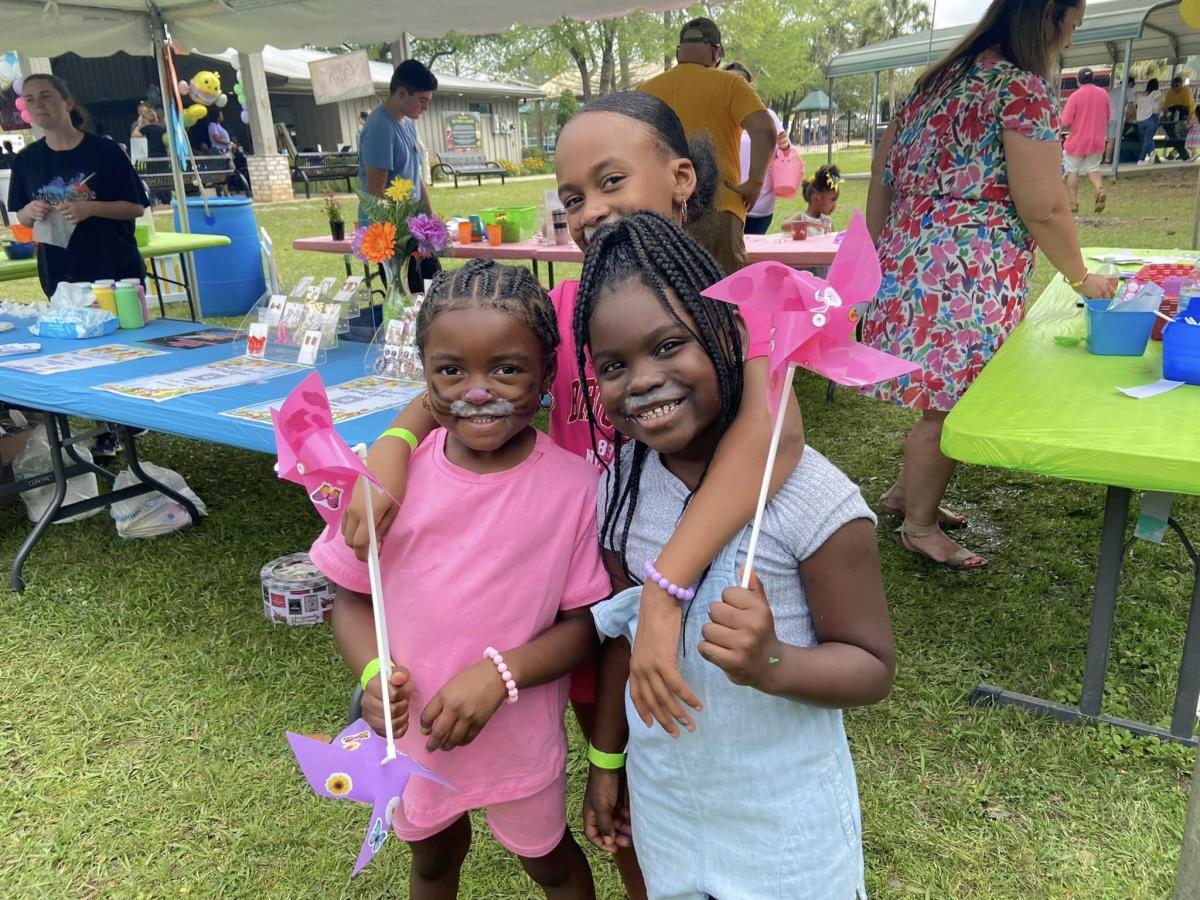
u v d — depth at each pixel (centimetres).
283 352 308
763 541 101
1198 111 1595
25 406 287
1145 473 158
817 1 3588
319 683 254
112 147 423
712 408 99
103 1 530
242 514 371
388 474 119
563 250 519
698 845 113
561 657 120
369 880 186
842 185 1628
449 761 127
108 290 364
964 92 250
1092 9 1008
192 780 218
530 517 120
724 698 105
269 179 1727
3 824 205
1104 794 199
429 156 2367
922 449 294
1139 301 223
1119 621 263
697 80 367
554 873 145
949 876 180
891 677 103
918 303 269
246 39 571
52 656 271
